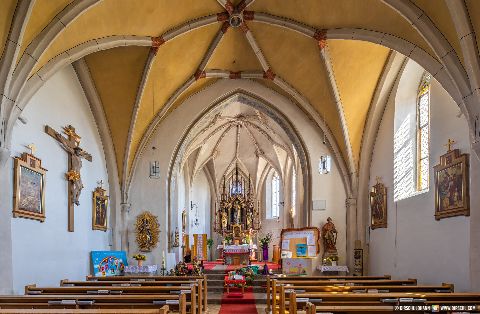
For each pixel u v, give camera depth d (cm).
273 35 1419
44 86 1105
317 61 1440
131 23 1155
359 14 1135
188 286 902
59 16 927
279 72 1573
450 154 1023
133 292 869
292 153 2369
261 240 2939
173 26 1278
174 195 1947
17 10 832
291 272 1634
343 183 1689
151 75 1452
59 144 1184
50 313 509
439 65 974
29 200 986
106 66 1380
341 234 1675
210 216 3153
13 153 940
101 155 1553
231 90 1739
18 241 943
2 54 848
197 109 1734
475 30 802
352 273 1636
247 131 2703
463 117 984
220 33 1411
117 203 1627
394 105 1422
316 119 1639
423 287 893
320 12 1212
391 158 1429
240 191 3142
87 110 1441
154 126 1641
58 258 1151
